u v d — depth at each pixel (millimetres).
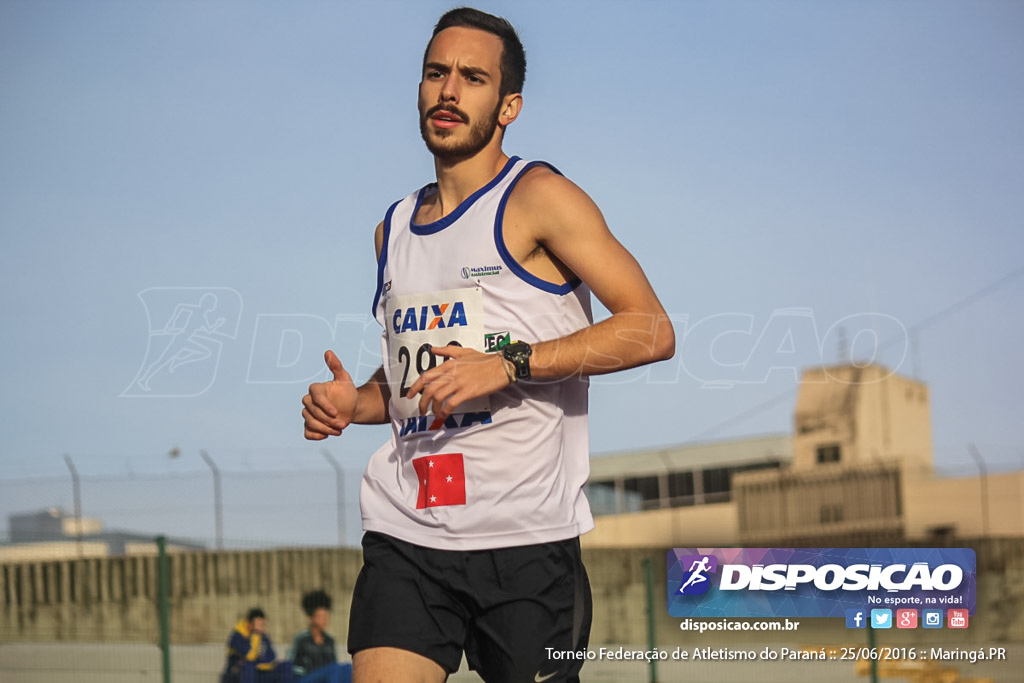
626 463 66938
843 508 63031
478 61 6824
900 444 62781
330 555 29672
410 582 6918
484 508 6855
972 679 26828
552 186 6680
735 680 25625
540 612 6855
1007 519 60812
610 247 6578
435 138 6848
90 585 28109
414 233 7152
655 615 29609
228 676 22516
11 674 24312
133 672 24609
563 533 7004
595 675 26547
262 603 28891
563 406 7203
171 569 28297
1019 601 33531
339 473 30516
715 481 65500
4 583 27859
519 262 6785
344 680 22891
